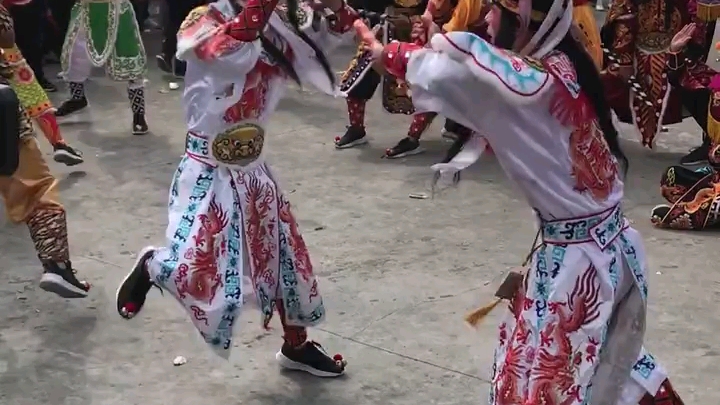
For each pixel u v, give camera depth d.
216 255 3.46
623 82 6.71
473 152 2.60
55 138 6.40
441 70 2.41
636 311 2.75
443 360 4.07
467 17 3.67
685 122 8.26
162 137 7.61
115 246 5.33
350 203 6.06
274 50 3.37
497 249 5.31
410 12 6.49
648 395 2.87
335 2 3.38
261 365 4.02
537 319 2.66
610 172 2.67
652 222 5.74
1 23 4.52
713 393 3.81
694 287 4.82
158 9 13.12
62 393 3.80
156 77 9.76
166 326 4.37
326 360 3.92
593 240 2.63
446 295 4.71
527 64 2.48
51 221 4.31
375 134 7.68
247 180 3.51
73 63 7.91
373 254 5.23
